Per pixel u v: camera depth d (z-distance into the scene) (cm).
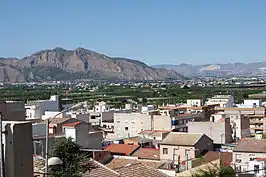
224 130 9350
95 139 6256
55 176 2506
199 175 4509
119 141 8712
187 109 13525
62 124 6262
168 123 11375
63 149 2692
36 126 5741
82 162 2811
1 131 1880
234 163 6081
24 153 1942
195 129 9581
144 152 7269
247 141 7038
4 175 1891
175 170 5475
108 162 5000
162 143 7462
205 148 7575
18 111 5078
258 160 5931
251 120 13325
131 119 12125
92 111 14450
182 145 7300
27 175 1952
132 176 3238
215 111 13838
